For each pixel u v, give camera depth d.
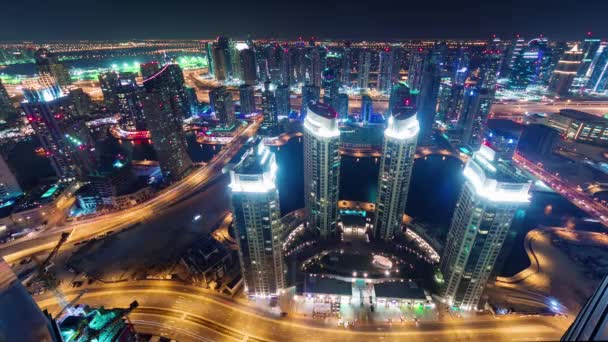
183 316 176.75
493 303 182.12
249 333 166.25
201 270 199.75
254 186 147.12
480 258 155.75
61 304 186.38
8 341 59.09
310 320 172.88
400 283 189.88
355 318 173.38
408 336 163.00
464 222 156.38
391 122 199.88
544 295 190.12
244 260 171.25
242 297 188.50
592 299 36.50
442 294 180.75
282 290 188.75
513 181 136.88
